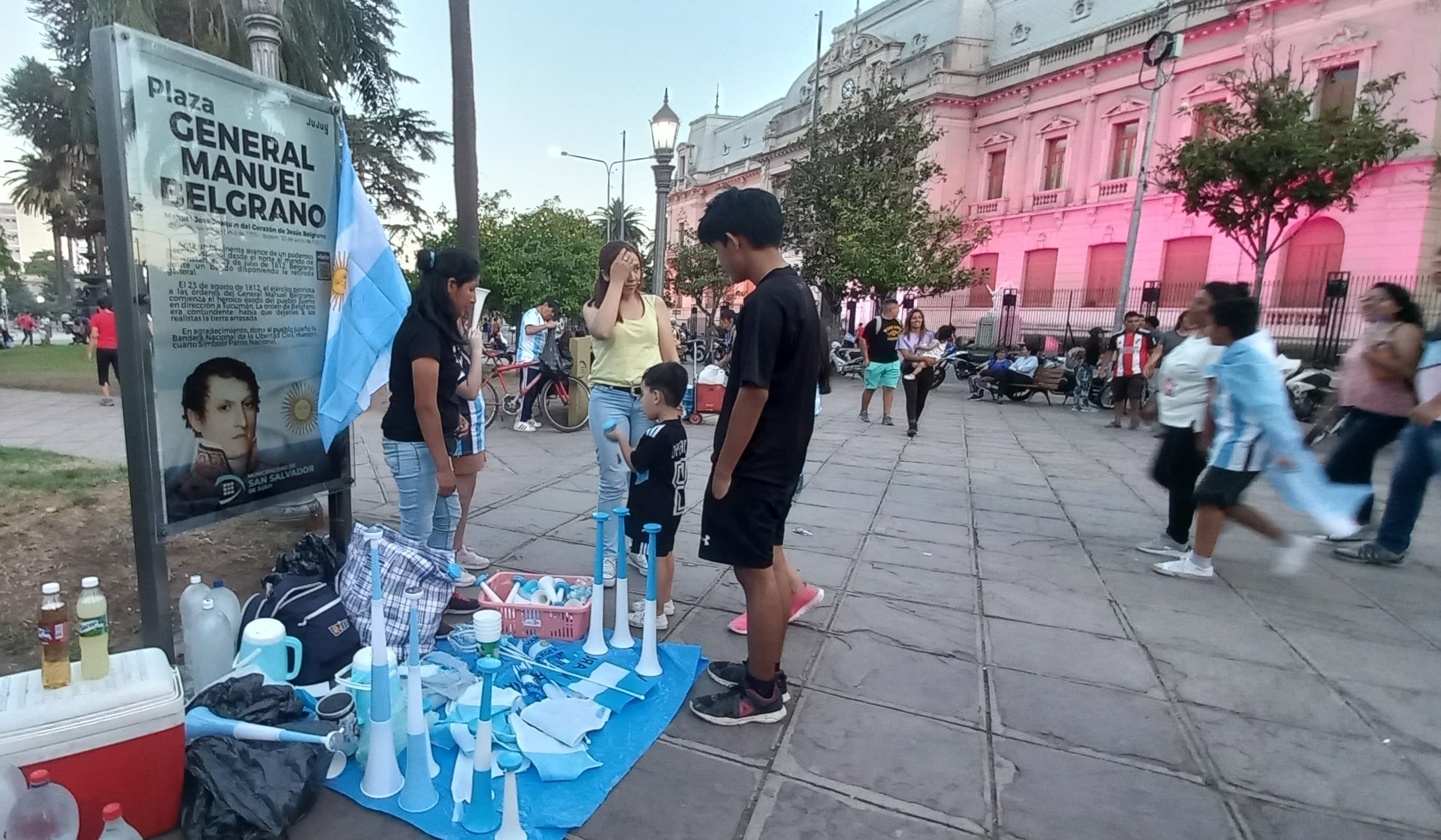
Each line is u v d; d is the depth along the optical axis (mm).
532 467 7082
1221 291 4574
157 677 2086
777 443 2582
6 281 61375
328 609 2918
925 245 20266
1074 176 26297
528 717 2646
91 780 1935
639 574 4324
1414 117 17438
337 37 17078
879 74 32719
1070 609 4000
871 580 4359
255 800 2035
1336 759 2666
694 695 2975
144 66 2652
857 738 2711
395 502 5648
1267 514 6102
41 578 3861
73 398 11609
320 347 3643
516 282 21422
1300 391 11812
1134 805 2385
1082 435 10562
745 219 2529
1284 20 19906
